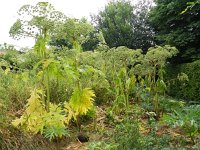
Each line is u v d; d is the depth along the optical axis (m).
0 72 4.95
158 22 13.62
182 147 3.75
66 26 3.81
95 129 4.79
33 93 3.82
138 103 6.98
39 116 3.76
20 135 3.79
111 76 6.61
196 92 10.02
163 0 13.26
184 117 4.05
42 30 3.77
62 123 3.81
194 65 10.23
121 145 3.54
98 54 5.75
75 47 4.27
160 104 6.46
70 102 4.12
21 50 4.54
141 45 19.75
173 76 11.32
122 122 4.97
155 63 6.63
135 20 20.28
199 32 12.04
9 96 4.49
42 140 3.93
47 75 3.93
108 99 6.52
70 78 4.12
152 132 4.29
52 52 4.25
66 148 4.06
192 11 12.03
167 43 12.92
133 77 6.45
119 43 19.80
